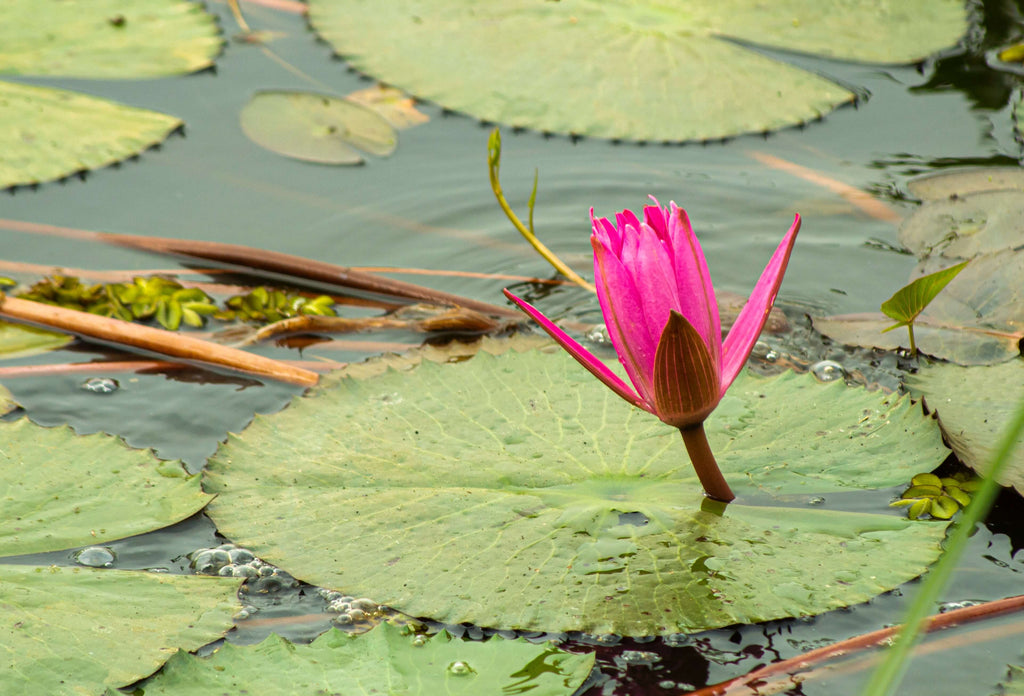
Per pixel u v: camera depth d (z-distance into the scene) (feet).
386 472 7.64
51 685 7.30
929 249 8.16
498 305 8.22
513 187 8.70
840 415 7.70
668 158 9.05
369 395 7.81
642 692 7.31
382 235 8.43
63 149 8.75
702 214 8.45
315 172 8.89
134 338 8.05
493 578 7.45
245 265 8.30
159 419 7.85
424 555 7.48
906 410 7.68
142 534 7.57
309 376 7.97
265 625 7.43
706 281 7.40
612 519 7.52
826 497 7.57
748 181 8.61
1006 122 9.00
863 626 7.38
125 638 7.38
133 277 8.25
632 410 7.75
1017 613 7.38
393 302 8.23
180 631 7.39
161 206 8.49
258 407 7.89
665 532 7.50
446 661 7.32
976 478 7.63
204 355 8.02
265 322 8.16
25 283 8.22
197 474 7.65
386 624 7.38
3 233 8.38
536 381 7.83
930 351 7.91
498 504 7.57
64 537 7.52
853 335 7.98
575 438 7.69
